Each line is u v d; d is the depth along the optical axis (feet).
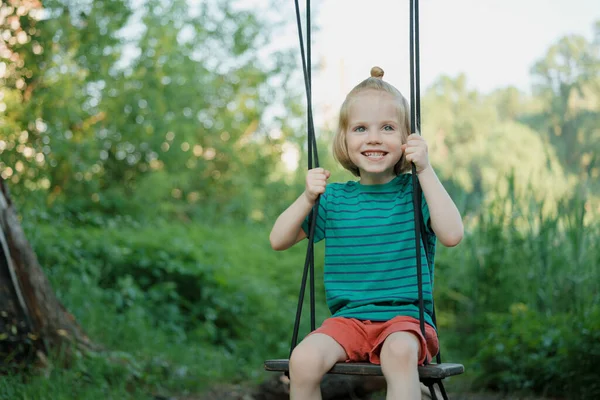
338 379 17.75
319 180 9.50
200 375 20.17
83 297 22.02
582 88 82.94
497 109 95.86
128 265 27.37
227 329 26.91
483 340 22.08
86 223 30.76
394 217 9.70
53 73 29.53
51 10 29.09
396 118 9.81
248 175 43.14
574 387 17.56
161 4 38.78
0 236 16.31
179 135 37.55
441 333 26.63
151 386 17.89
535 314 20.86
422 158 9.04
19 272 16.62
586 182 23.38
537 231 24.36
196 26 41.47
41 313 16.74
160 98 36.81
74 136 32.99
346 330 9.10
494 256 25.81
